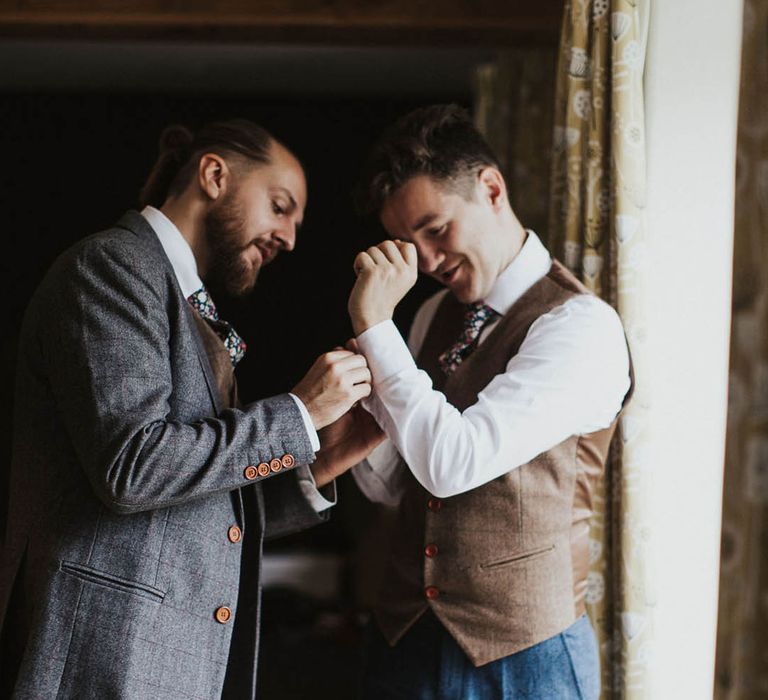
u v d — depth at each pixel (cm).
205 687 186
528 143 436
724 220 238
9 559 192
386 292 194
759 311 168
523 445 188
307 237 612
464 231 200
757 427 169
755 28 168
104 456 173
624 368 199
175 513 184
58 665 176
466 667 199
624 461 229
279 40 374
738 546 172
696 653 237
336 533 602
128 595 178
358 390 189
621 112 229
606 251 239
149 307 181
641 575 230
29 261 603
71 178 605
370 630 217
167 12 359
